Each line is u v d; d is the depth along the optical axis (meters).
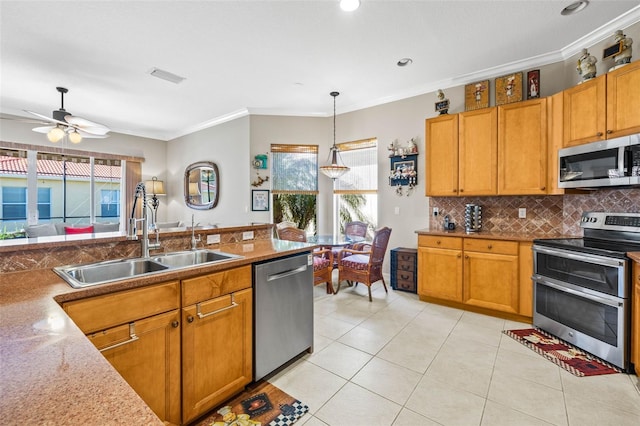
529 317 2.90
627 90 2.29
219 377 1.74
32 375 0.62
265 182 5.05
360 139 4.74
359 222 4.58
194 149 6.16
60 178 5.57
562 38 2.85
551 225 3.21
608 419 1.65
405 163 4.23
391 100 4.37
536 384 1.97
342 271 3.88
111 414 0.51
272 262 2.05
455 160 3.46
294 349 2.23
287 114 5.06
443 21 2.56
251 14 2.44
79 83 3.80
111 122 5.68
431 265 3.47
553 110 2.88
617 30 2.56
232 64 3.33
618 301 2.10
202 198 5.99
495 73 3.47
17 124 5.06
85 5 2.31
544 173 2.93
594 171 2.47
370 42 2.88
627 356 2.08
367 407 1.77
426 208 4.07
